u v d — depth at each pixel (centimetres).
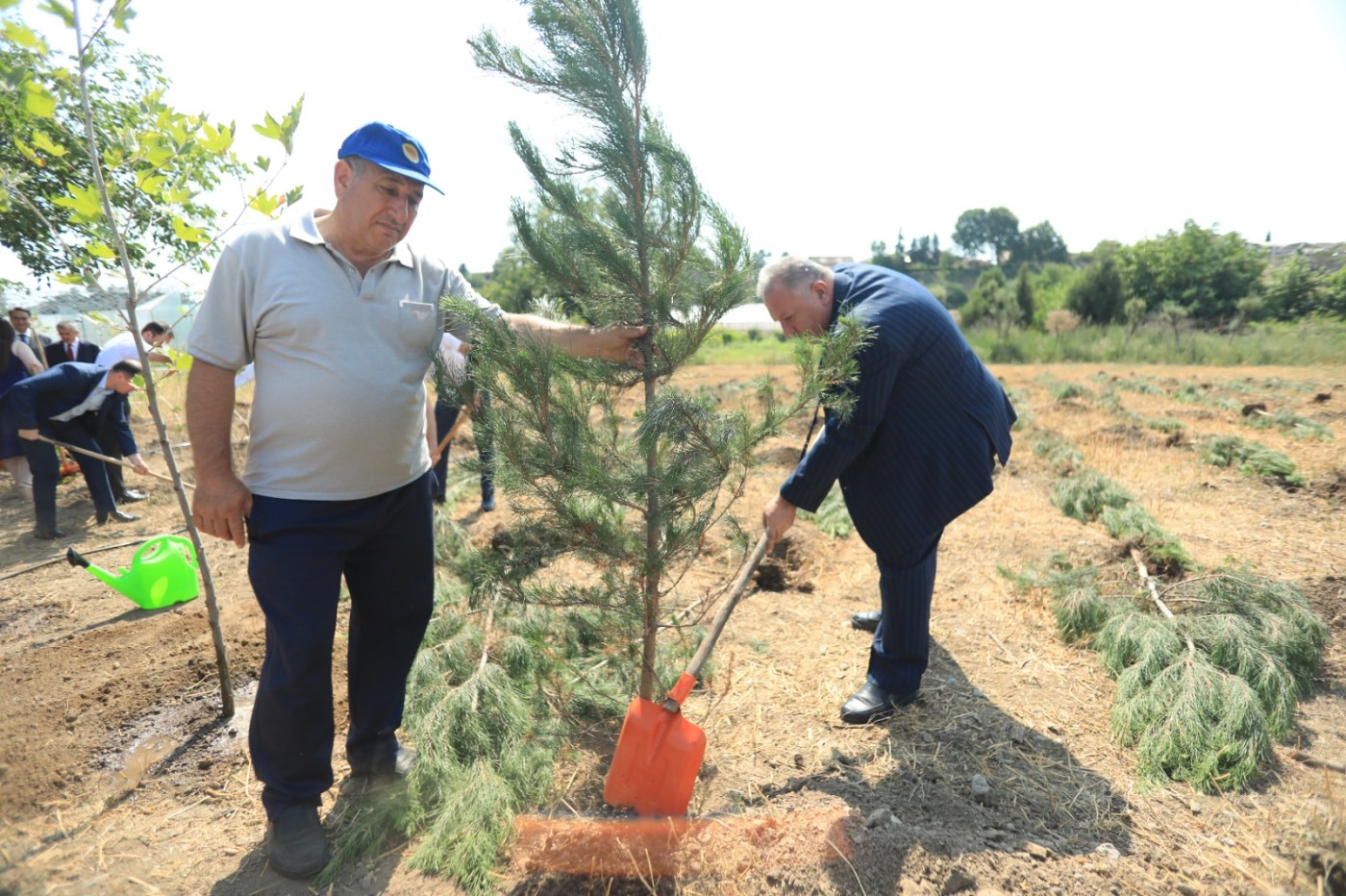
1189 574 405
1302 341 1839
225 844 230
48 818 244
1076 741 281
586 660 311
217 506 209
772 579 437
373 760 252
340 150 203
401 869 218
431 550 251
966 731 286
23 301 753
